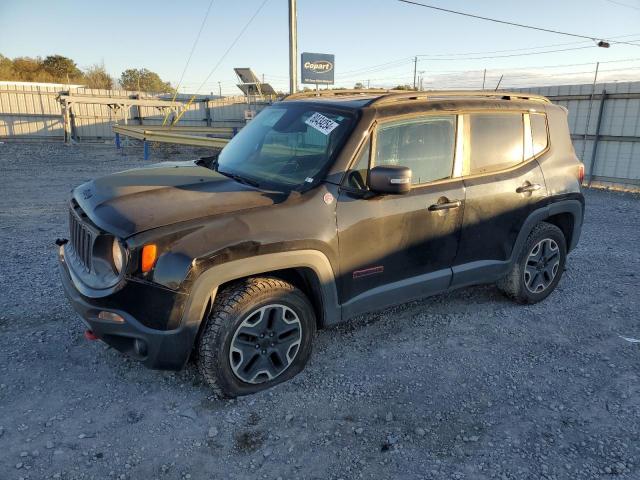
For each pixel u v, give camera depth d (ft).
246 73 107.34
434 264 13.10
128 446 9.28
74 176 46.57
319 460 9.06
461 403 10.83
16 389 10.87
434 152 12.80
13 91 94.38
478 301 16.22
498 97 14.70
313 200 10.94
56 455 8.96
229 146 14.79
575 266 20.12
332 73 86.17
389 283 12.42
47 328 13.66
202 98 111.24
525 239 14.93
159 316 9.58
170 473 8.68
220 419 10.11
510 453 9.32
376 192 11.07
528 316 15.23
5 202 32.60
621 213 32.60
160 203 10.23
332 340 13.42
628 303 16.38
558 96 48.19
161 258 9.41
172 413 10.25
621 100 43.42
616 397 11.16
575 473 8.82
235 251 9.84
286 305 10.87
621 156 44.24
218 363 10.21
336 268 11.30
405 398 10.95
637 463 9.08
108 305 9.68
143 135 62.59
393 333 13.92
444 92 13.75
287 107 14.05
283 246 10.36
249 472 8.75
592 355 13.00
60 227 25.50
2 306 15.02
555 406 10.79
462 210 13.17
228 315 10.15
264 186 11.66
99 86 211.20
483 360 12.62
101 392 10.88
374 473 8.77
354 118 11.81
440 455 9.24
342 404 10.68
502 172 14.15
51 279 17.40
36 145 82.69
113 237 9.75
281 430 9.83
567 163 15.89
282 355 11.12
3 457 8.86
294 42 62.80
